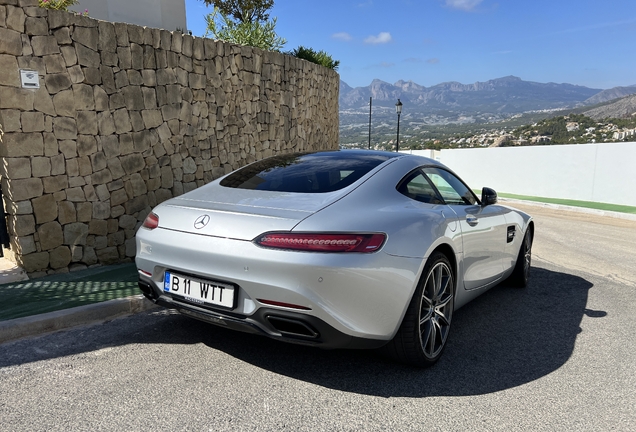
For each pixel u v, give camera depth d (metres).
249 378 2.62
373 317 2.41
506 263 4.23
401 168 3.18
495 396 2.52
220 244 2.44
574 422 2.27
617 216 11.40
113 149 5.14
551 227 9.50
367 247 2.38
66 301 3.58
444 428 2.18
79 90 4.74
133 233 5.44
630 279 5.25
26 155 4.32
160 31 5.73
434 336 2.85
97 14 8.07
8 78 4.15
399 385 2.61
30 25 4.29
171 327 3.35
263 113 8.16
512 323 3.73
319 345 2.40
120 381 2.54
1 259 4.78
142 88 5.50
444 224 2.98
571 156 14.52
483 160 17.89
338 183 2.88
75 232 4.78
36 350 2.89
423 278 2.68
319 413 2.28
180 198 3.00
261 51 8.00
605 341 3.36
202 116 6.55
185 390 2.46
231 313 2.46
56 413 2.21
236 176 3.31
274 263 2.28
